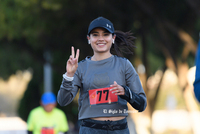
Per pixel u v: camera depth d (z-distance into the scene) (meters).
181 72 34.44
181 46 36.50
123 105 9.48
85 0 29.27
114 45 10.59
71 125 52.84
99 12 30.92
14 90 115.06
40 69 51.41
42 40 35.00
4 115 95.00
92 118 9.47
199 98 5.98
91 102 9.43
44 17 31.00
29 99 54.44
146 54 35.78
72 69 9.05
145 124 37.53
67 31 32.88
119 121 9.45
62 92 9.22
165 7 30.53
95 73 9.48
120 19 31.77
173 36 35.06
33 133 19.53
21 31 32.03
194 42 31.66
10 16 31.30
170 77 94.88
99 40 9.50
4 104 114.50
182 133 74.56
